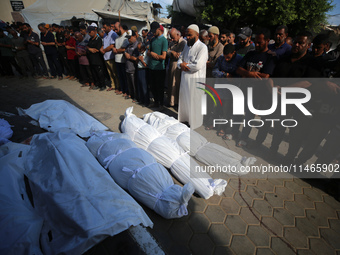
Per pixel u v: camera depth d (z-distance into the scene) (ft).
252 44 14.82
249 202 8.11
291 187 8.97
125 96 18.49
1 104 16.69
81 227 5.46
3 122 11.60
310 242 6.66
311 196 8.54
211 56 13.39
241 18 33.45
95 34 17.40
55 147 8.39
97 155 9.12
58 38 22.13
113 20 40.01
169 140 9.87
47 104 13.78
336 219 7.54
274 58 9.21
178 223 7.03
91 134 10.89
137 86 16.98
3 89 20.53
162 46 13.73
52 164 7.62
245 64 10.15
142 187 7.30
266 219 7.39
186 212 6.84
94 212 5.85
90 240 5.35
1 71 25.43
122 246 5.82
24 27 21.89
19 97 18.34
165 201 6.80
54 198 6.38
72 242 5.34
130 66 15.83
